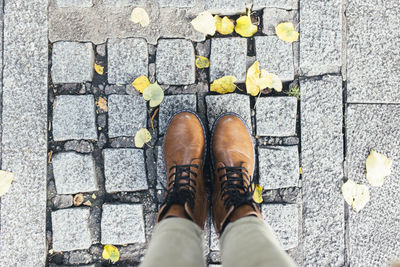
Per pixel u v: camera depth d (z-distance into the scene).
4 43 1.55
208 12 1.56
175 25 1.59
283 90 1.62
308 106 1.60
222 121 1.54
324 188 1.60
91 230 1.57
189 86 1.59
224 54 1.58
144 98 1.53
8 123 1.54
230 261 1.01
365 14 1.62
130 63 1.57
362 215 1.61
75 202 1.56
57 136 1.55
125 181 1.56
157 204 1.58
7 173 1.53
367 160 1.60
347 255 1.61
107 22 1.58
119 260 1.58
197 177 1.47
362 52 1.62
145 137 1.55
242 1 1.57
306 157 1.60
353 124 1.61
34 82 1.55
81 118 1.56
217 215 1.43
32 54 1.55
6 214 1.53
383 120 1.62
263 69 1.59
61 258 1.56
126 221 1.56
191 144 1.50
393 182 1.62
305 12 1.60
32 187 1.54
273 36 1.60
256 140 1.61
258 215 1.28
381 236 1.61
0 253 1.53
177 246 1.07
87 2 1.56
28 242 1.54
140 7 1.58
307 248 1.60
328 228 1.60
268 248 0.96
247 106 1.59
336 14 1.60
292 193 1.60
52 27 1.56
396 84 1.62
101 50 1.58
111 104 1.57
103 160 1.57
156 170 1.58
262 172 1.59
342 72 1.61
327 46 1.60
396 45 1.62
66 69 1.56
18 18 1.56
